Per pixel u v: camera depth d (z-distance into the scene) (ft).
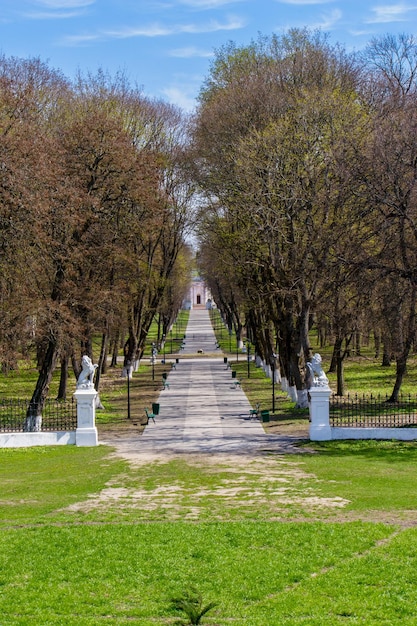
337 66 175.01
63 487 91.35
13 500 84.84
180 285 364.79
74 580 59.31
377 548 64.75
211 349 365.20
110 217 154.20
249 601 55.57
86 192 147.43
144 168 156.04
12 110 133.18
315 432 122.31
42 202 124.06
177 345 388.78
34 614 53.26
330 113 144.46
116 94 198.18
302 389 164.14
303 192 145.07
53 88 189.47
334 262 137.18
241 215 157.79
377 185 126.93
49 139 136.36
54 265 141.90
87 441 122.42
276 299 164.45
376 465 100.89
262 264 161.07
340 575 59.26
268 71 169.99
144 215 164.96
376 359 267.18
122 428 144.66
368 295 126.11
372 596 55.47
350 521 72.64
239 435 132.77
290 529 69.97
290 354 164.45
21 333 135.33
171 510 78.64
